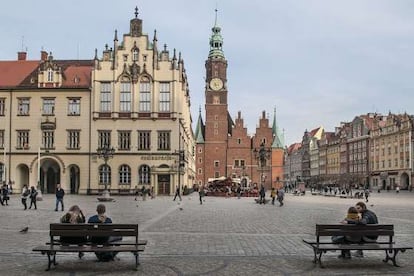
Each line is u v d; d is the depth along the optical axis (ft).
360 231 53.78
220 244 70.59
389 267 53.36
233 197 297.12
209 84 538.47
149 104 299.17
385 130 527.40
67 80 306.96
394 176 504.02
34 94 302.45
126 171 297.12
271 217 123.44
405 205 192.54
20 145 301.22
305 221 111.14
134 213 137.28
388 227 54.19
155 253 62.34
